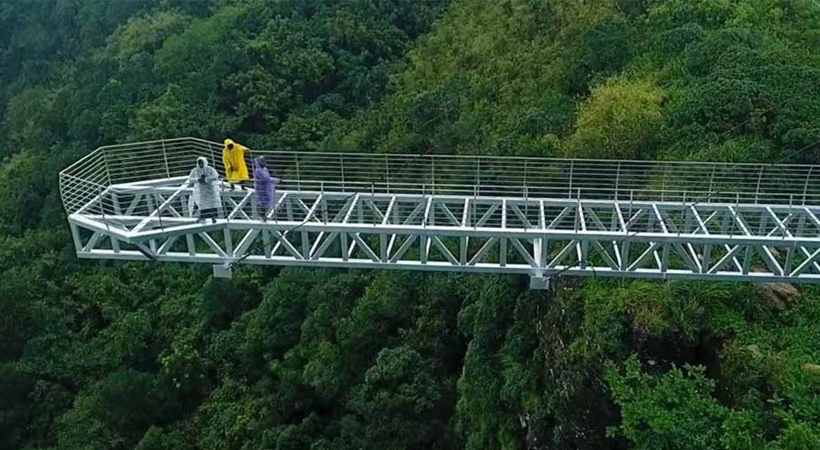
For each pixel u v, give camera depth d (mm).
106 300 37125
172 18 65812
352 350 29953
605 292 21172
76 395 34031
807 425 15812
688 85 30422
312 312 31562
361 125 42781
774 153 25844
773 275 19266
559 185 28250
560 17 41125
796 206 20797
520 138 31141
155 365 35000
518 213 21031
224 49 48906
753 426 16422
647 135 28172
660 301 19969
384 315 30172
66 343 35875
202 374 33531
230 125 44312
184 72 50375
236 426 30422
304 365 30797
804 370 17609
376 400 27672
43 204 44719
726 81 28141
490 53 43125
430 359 29141
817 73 27953
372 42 52250
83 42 72188
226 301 35438
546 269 19859
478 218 25734
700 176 25016
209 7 67812
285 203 22219
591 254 23141
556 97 33906
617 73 34062
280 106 46750
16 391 33688
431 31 53781
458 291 29422
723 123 27188
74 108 53406
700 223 19672
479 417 25844
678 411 16641
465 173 31984
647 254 19500
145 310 36656
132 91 51000
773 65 28719
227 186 22047
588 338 20422
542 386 23156
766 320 19859
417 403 27297
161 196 23156
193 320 35781
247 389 32438
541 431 22219
